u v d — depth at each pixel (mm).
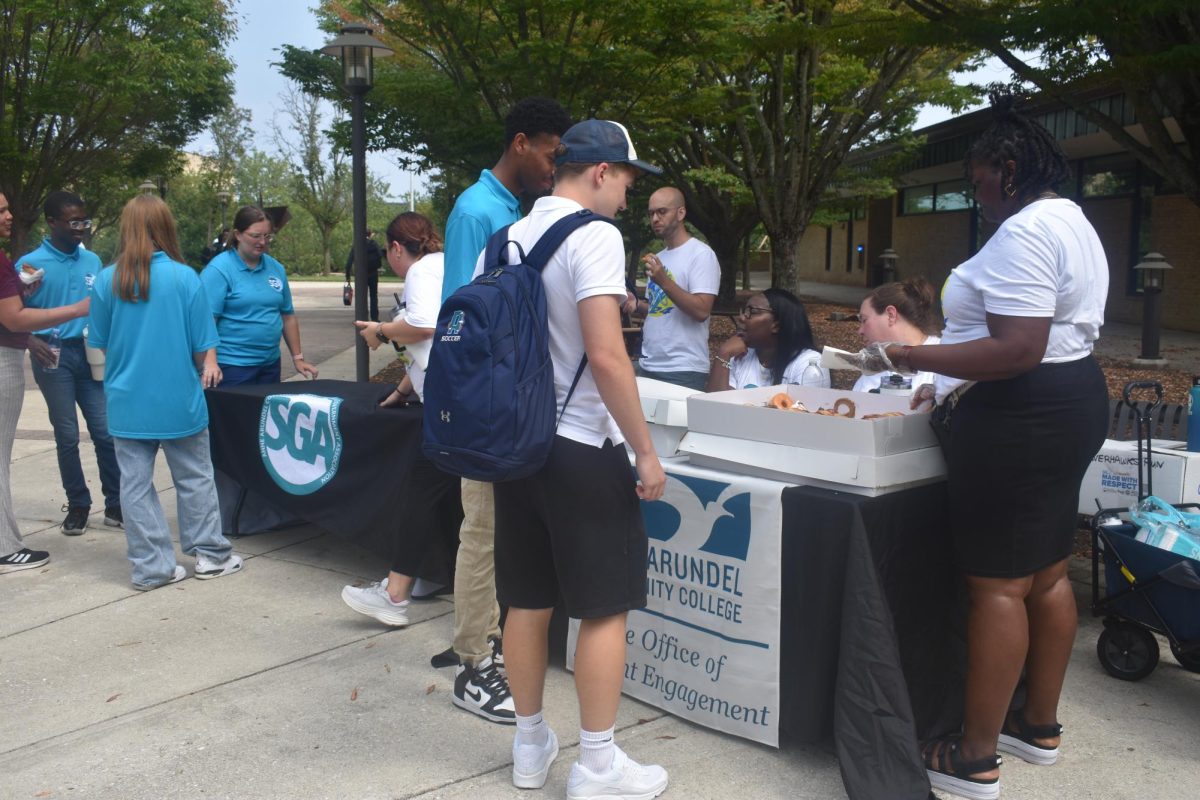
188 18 19797
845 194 22500
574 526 2543
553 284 2486
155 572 4562
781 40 7875
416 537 3877
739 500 2924
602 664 2623
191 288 4508
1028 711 2885
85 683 3596
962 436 2596
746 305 4414
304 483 4602
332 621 4148
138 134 21859
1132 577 3289
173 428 4473
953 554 2748
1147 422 3631
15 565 4898
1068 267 2426
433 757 3012
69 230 5242
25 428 8648
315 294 31812
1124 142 6301
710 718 3096
